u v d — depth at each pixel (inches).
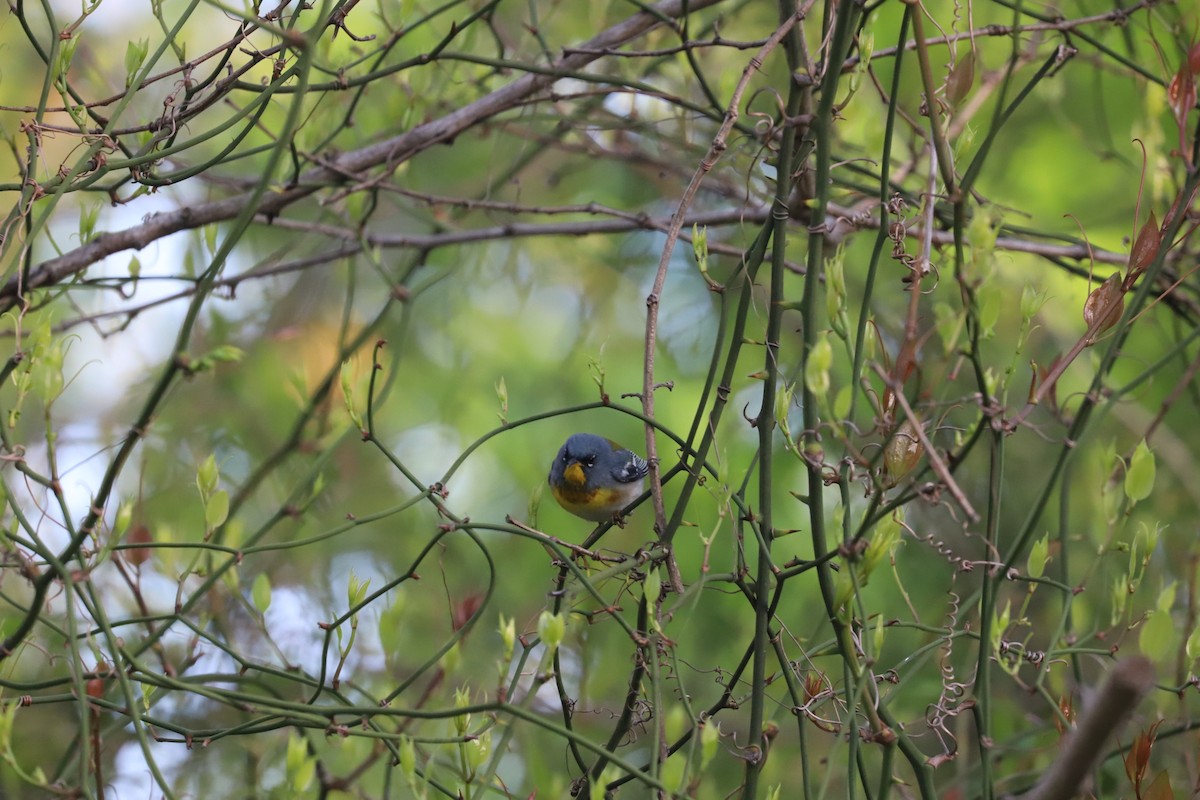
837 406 182.7
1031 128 532.4
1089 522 429.4
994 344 474.9
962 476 457.1
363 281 605.0
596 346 586.6
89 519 216.1
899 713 395.9
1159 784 222.8
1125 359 497.0
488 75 382.9
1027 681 413.7
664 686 422.6
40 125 249.0
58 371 213.8
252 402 539.5
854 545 200.8
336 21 268.7
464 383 585.9
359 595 244.1
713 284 243.8
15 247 281.7
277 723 238.8
